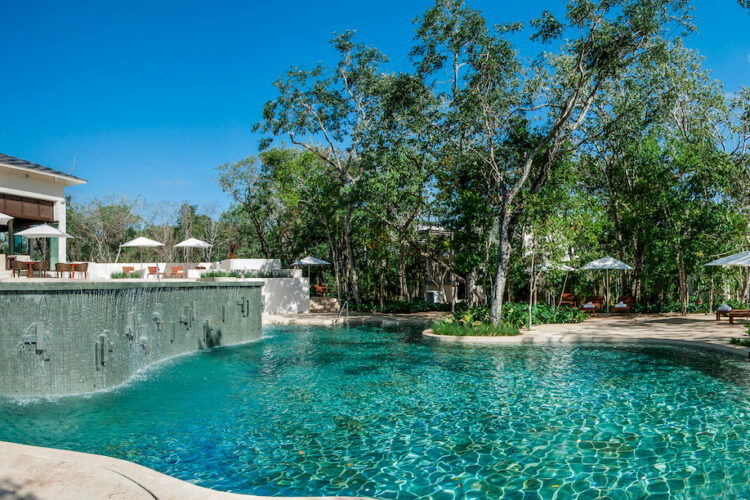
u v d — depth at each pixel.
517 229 22.98
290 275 30.89
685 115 28.64
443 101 20.84
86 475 5.04
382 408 9.34
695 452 7.00
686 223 24.72
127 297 11.89
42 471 5.14
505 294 29.48
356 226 32.84
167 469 6.44
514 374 12.26
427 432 7.94
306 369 12.92
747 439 7.51
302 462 6.69
